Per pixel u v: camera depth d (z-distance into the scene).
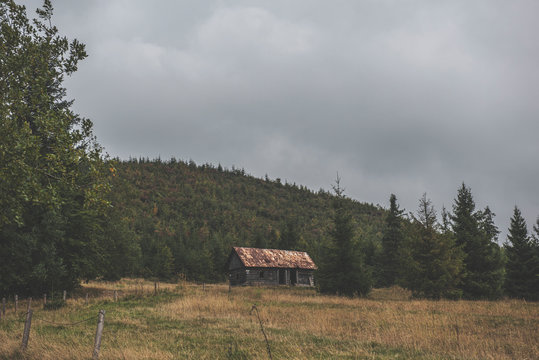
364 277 35.62
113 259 56.16
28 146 10.44
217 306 20.95
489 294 33.88
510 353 11.48
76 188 12.57
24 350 10.32
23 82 11.35
